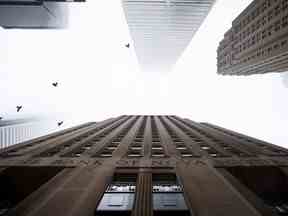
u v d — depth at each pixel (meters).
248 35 95.75
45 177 35.62
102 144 52.06
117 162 37.94
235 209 23.06
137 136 64.94
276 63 90.94
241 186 28.83
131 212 23.14
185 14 153.75
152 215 21.98
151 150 46.81
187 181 29.66
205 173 32.81
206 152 45.31
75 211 23.03
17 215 22.72
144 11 149.75
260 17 83.19
